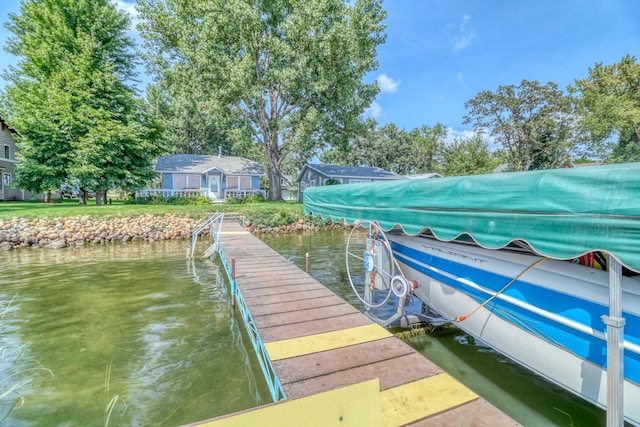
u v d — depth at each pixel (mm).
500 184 2527
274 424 1218
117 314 5613
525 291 3172
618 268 1956
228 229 13664
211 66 18750
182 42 19281
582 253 1956
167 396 3420
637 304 2346
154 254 10781
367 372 2826
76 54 17703
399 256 5285
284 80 18938
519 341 3262
